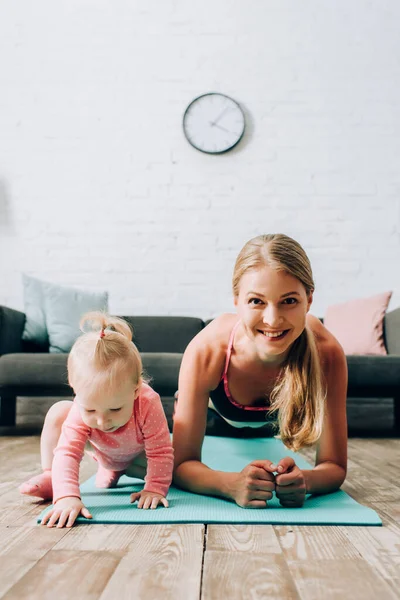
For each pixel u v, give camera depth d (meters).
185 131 3.46
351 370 2.63
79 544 0.96
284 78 3.51
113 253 3.42
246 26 3.53
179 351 3.14
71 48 3.51
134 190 3.45
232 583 0.79
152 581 0.79
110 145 3.47
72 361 1.20
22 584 0.78
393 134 3.49
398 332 2.80
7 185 3.44
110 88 3.50
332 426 1.41
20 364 2.55
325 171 3.47
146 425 1.28
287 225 3.44
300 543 0.97
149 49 3.52
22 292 3.38
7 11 3.52
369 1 3.55
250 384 1.45
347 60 3.52
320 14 3.54
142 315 3.38
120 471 1.42
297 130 3.49
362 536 1.02
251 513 1.16
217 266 3.42
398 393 2.64
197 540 0.99
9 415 2.93
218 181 3.46
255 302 1.19
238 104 3.48
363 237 3.43
